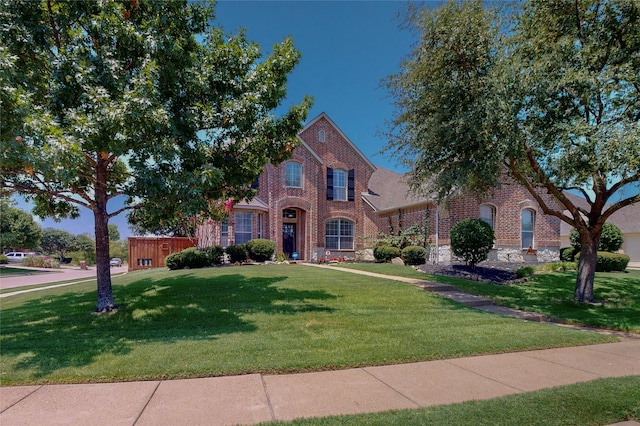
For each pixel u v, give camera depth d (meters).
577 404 3.77
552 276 14.14
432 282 12.38
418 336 6.29
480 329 6.88
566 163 8.32
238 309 8.09
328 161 23.11
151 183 6.58
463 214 17.70
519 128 8.52
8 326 7.01
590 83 8.14
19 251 58.88
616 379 4.52
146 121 6.31
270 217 20.23
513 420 3.42
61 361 4.99
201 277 12.59
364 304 8.79
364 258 23.53
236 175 9.10
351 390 4.16
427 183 13.50
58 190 8.61
